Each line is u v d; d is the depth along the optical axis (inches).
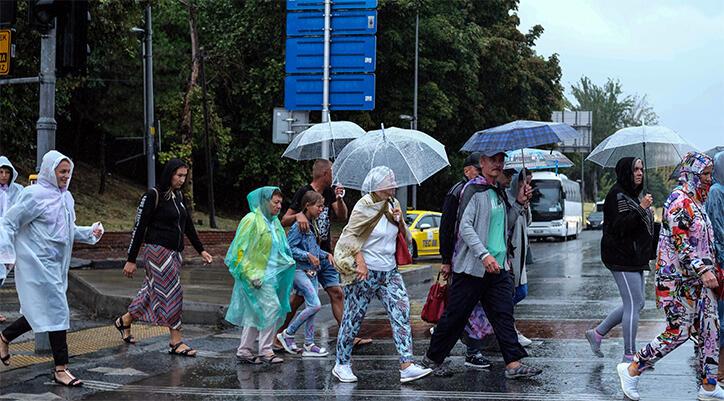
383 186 440.5
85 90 1689.2
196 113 1774.1
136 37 1598.2
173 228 527.8
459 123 2363.4
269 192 502.9
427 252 1465.3
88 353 531.8
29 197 432.8
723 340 420.2
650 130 537.6
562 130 468.1
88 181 1792.6
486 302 449.4
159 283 527.8
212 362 509.4
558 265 1349.7
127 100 1696.6
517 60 2500.0
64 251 446.6
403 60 2177.7
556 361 492.1
